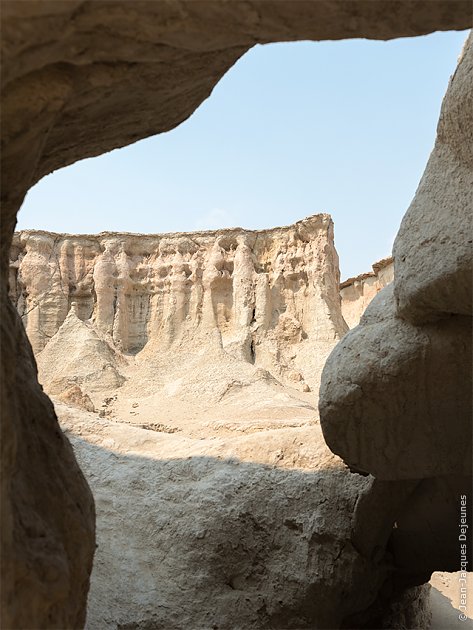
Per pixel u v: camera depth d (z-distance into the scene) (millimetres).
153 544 9523
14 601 3562
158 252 31781
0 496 3430
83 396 17562
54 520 4594
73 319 29688
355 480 9109
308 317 29594
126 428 12000
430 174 6480
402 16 3922
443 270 5910
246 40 4086
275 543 9180
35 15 3436
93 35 3852
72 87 4141
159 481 10344
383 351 6672
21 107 3953
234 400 24609
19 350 5102
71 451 5391
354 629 9773
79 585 4848
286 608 8797
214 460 10352
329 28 3992
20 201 4691
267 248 31328
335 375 7023
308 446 9914
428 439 6961
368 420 6969
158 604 8820
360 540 8836
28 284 30406
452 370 6500
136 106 5027
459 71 6156
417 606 11344
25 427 4746
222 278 30734
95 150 5531
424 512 8719
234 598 8914
